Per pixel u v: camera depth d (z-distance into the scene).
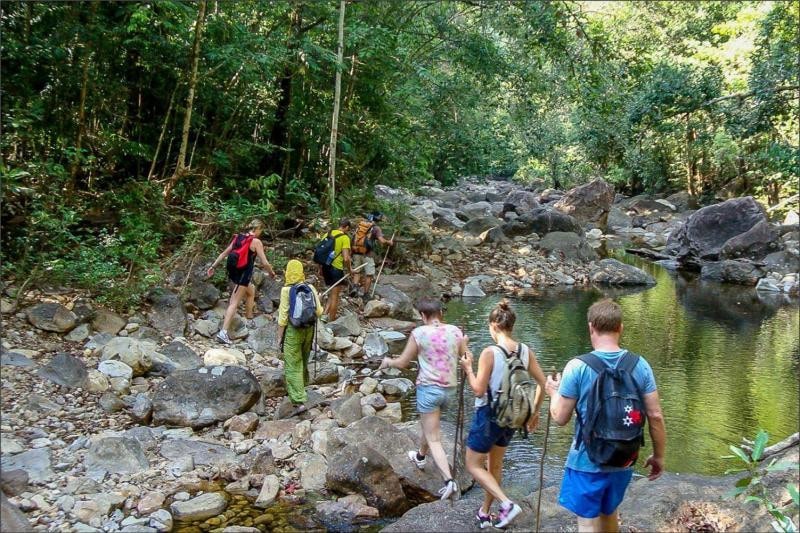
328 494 5.08
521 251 16.39
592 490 3.33
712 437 6.58
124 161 11.69
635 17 20.36
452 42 15.38
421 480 5.14
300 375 6.57
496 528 4.25
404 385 7.62
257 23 12.38
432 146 17.23
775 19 16.30
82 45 10.02
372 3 13.66
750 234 16.89
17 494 4.60
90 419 5.86
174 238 10.63
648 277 15.38
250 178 13.26
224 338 8.13
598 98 15.48
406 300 10.94
